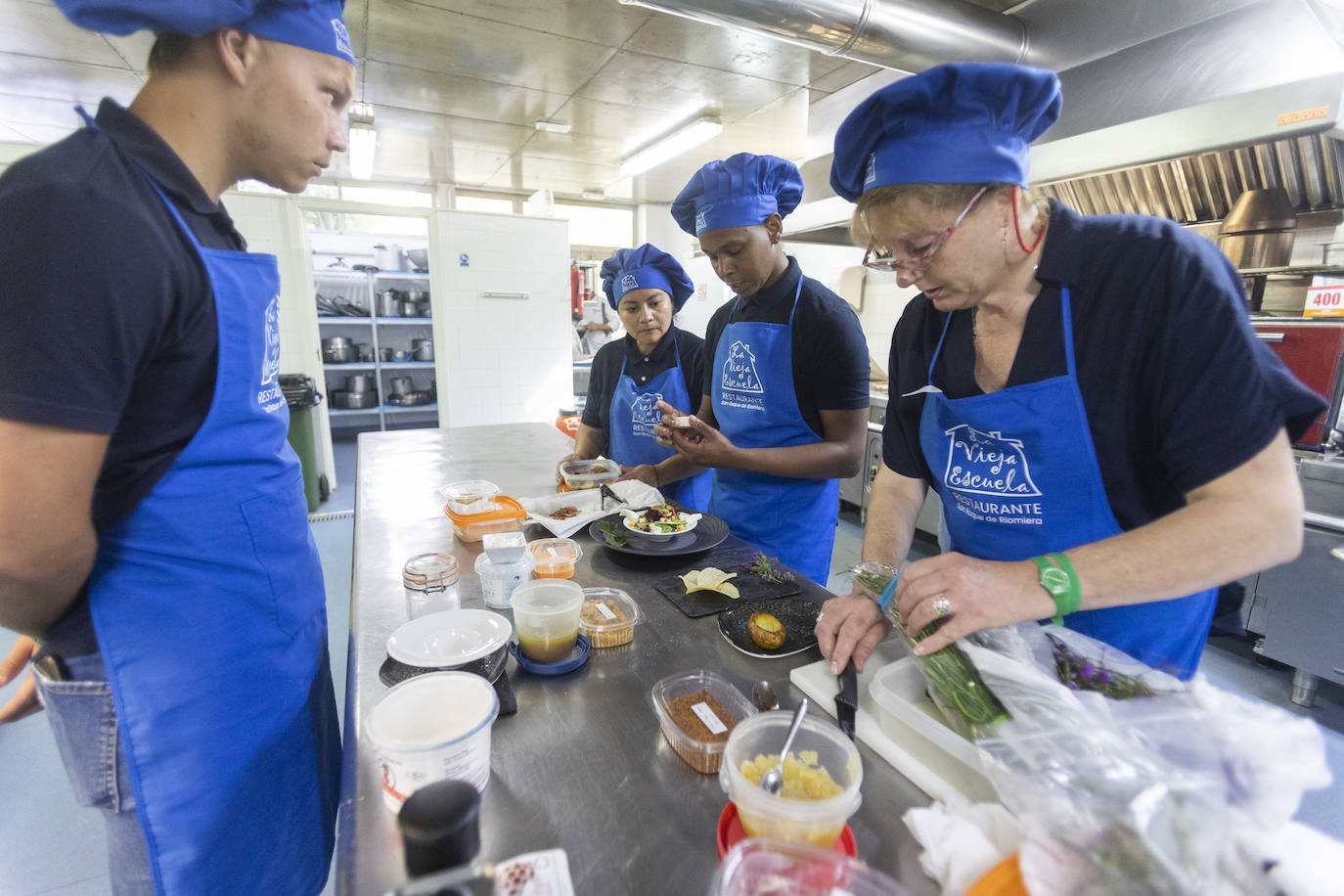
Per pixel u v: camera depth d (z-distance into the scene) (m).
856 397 1.45
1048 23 2.68
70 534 0.61
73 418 0.58
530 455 2.27
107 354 0.59
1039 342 0.82
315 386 4.40
